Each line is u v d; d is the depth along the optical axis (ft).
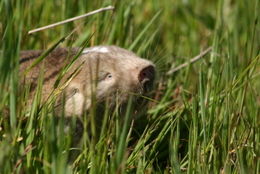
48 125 20.21
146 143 24.29
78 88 22.12
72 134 20.42
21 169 19.69
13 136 19.43
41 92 20.98
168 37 33.83
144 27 30.12
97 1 29.78
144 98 22.99
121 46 28.71
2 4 22.77
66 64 21.76
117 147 19.08
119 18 28.68
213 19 35.99
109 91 22.06
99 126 22.38
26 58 23.56
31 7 28.63
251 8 33.30
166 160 24.04
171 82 27.99
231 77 24.13
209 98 24.31
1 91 19.45
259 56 23.80
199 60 28.78
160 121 24.50
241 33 33.58
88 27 28.94
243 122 23.16
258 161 21.11
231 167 21.80
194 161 21.21
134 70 22.39
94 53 23.06
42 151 20.18
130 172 21.35
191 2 37.04
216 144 22.36
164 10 35.42
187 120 24.72
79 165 20.70
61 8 29.68
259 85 27.94
